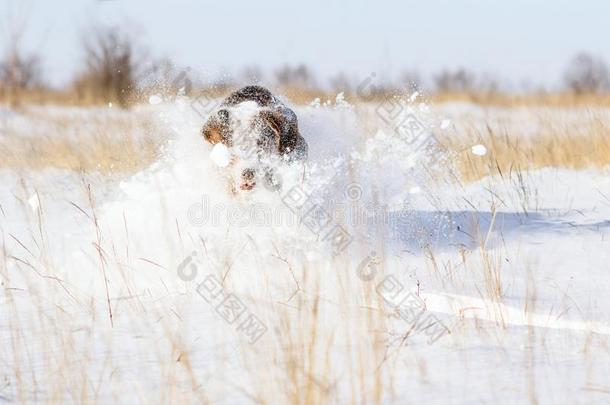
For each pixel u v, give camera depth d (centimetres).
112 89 3506
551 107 2922
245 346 657
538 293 799
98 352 653
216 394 564
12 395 566
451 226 1045
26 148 1958
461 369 605
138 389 573
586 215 1166
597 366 603
